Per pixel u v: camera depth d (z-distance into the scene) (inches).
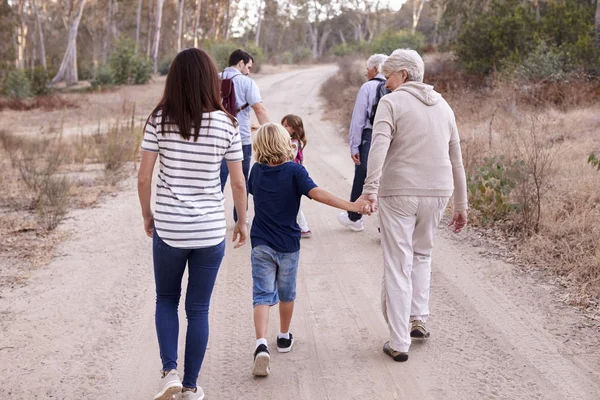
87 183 380.8
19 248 245.8
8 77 1387.8
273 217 145.5
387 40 1368.1
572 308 174.9
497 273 206.5
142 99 1214.9
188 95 118.7
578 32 673.0
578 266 198.4
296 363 151.6
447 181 149.0
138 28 2292.1
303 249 246.7
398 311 149.0
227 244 252.4
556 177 293.4
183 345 162.1
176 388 119.0
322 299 194.1
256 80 1505.9
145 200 125.1
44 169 390.9
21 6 2103.8
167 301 129.9
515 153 334.0
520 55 666.2
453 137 152.9
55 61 2763.3
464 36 728.3
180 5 1993.1
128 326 174.4
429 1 1685.5
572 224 227.0
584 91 508.7
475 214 270.8
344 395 135.6
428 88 148.2
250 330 171.6
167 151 120.5
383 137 143.6
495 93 553.3
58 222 285.9
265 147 143.7
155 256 123.6
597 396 131.4
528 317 171.9
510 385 137.1
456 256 227.8
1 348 159.3
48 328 172.1
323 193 139.9
